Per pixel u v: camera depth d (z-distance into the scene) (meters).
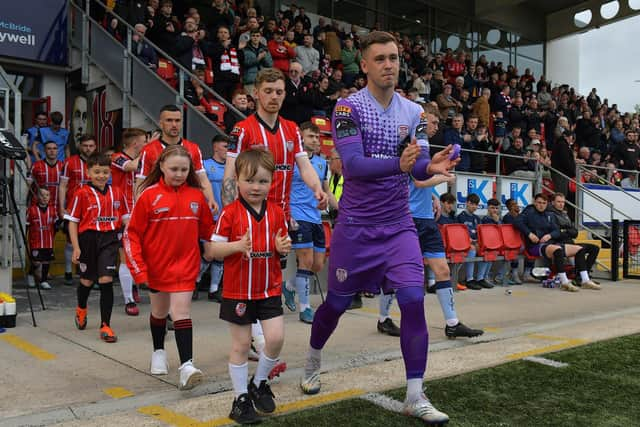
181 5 11.81
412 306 3.06
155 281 3.55
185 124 8.52
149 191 3.53
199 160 4.61
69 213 4.93
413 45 15.99
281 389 3.50
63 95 10.46
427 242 5.04
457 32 18.77
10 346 4.50
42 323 5.33
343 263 3.23
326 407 3.16
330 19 15.52
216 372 3.85
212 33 10.45
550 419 3.04
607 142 17.72
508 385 3.61
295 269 6.34
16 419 2.96
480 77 16.38
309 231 5.34
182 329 3.46
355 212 3.18
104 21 9.68
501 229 8.80
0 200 5.46
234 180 3.94
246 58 10.41
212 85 9.88
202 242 3.75
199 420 2.95
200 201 3.66
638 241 10.38
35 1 9.57
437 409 3.16
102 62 9.61
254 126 4.05
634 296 7.93
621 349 4.59
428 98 13.89
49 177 7.84
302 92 10.09
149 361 4.12
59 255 8.47
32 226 7.27
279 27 12.29
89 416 3.03
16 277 7.86
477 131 12.12
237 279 3.03
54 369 3.90
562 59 21.55
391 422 2.95
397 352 4.45
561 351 4.51
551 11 20.75
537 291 8.35
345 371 3.89
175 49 9.41
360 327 5.47
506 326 5.64
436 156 2.69
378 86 3.12
